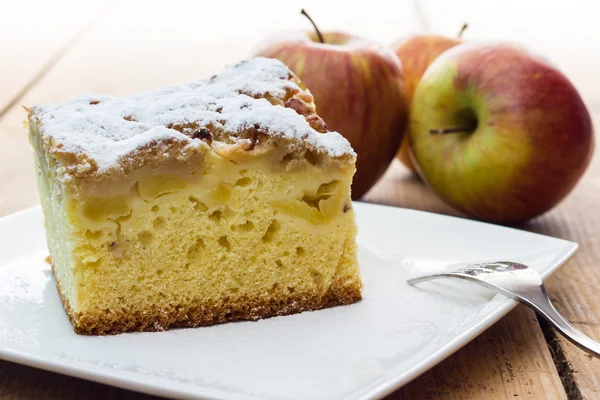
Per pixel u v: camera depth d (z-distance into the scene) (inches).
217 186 18.2
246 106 18.8
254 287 18.6
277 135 18.1
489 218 22.6
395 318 18.2
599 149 26.6
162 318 18.2
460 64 22.1
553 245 20.0
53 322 18.2
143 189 17.9
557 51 34.9
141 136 17.9
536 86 21.5
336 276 18.8
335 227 18.6
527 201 22.0
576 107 21.6
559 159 21.6
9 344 17.5
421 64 24.3
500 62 21.8
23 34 36.9
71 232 17.7
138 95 19.8
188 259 18.3
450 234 20.7
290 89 19.9
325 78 22.2
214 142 18.2
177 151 17.9
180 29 38.2
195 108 18.9
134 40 35.9
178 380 16.6
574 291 19.8
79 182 17.6
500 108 21.6
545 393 17.1
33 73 30.4
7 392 17.0
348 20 38.6
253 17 40.4
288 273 18.6
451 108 22.4
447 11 41.3
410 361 17.0
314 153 18.3
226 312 18.5
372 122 22.5
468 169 22.0
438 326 17.9
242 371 16.9
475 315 18.0
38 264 19.7
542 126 21.4
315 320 18.3
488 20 39.8
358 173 23.0
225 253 18.4
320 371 16.9
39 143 19.1
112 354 17.3
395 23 37.8
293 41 22.8
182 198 18.1
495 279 18.6
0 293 18.8
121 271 18.0
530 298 18.1
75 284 17.8
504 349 18.0
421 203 23.7
